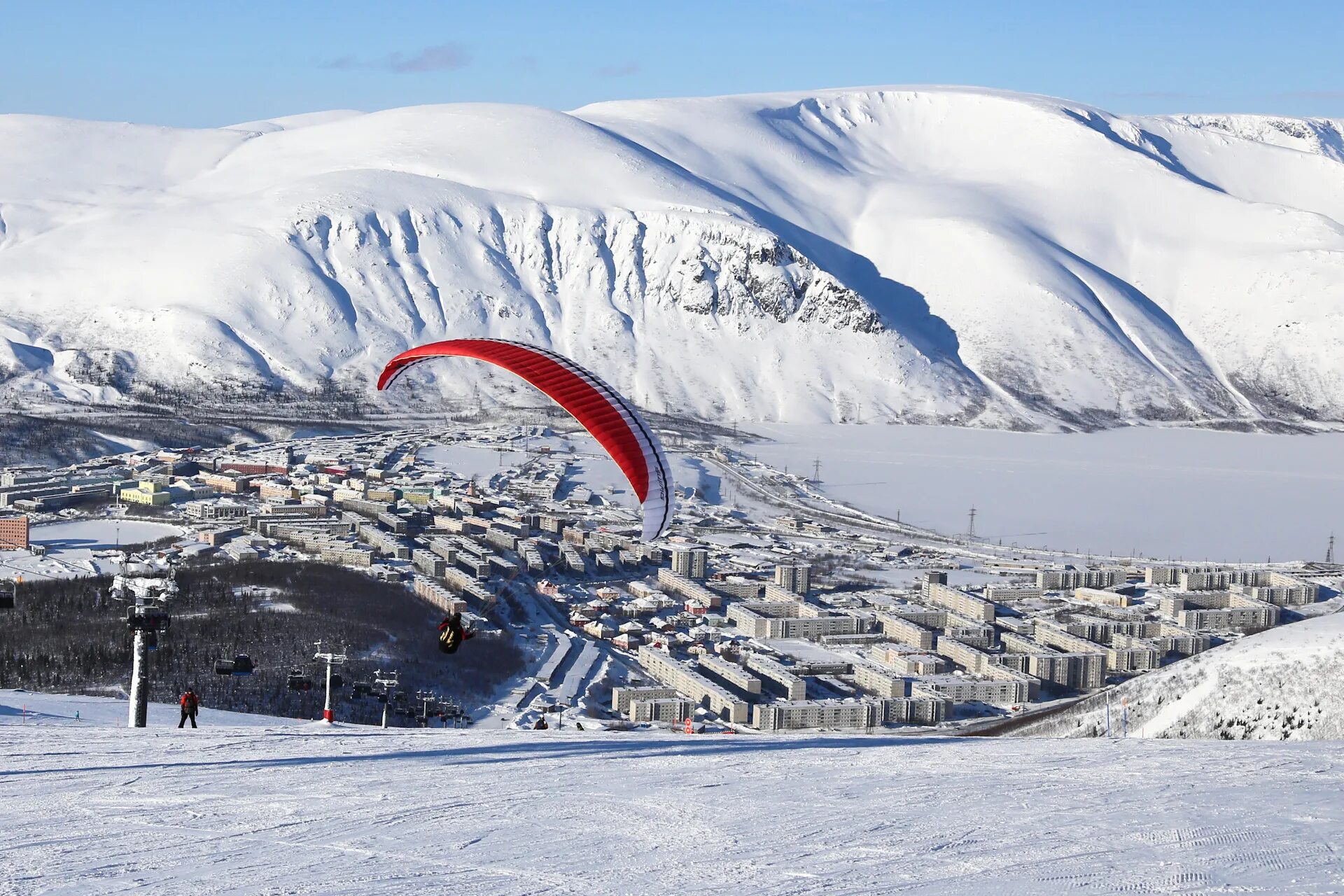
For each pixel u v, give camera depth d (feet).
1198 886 76.89
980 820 100.63
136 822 101.19
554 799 112.98
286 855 89.10
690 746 167.53
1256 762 136.98
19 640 410.31
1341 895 74.28
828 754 152.66
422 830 98.37
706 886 79.56
